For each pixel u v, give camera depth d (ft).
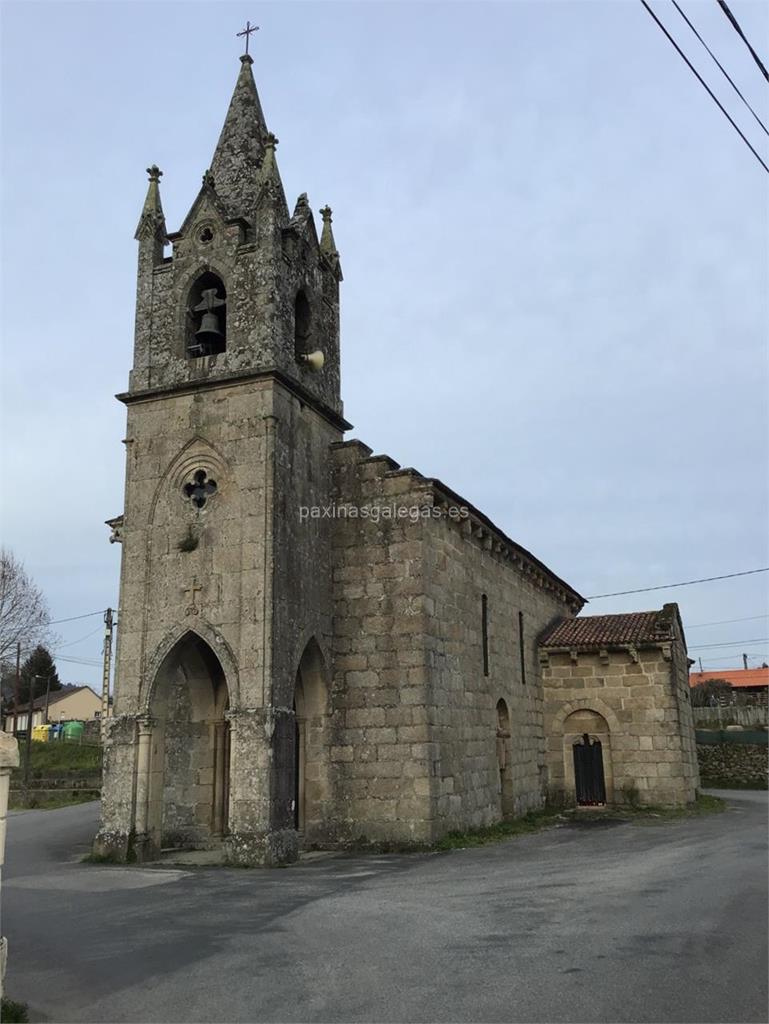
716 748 142.41
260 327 69.31
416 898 43.47
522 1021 24.72
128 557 69.05
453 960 31.14
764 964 29.94
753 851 58.39
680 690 102.17
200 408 69.62
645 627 103.35
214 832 72.08
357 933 35.70
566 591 121.19
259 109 81.66
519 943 33.32
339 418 77.30
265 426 66.85
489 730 83.20
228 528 65.98
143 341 73.67
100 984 29.55
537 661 103.91
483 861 57.11
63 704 298.56
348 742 69.56
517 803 88.28
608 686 101.09
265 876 52.95
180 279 73.82
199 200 74.59
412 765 67.36
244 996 27.73
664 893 42.93
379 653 70.54
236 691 62.23
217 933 36.52
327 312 81.15
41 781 145.69
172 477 69.26
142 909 42.70
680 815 88.58
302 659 70.44
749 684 275.59
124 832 62.80
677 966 29.76
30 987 29.43
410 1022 24.89
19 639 196.54
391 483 73.41
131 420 72.02
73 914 42.09
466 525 81.41
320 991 27.96
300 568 68.18
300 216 78.48
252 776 59.98
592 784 100.22
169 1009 26.71
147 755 64.08
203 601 65.26
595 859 56.39
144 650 66.28
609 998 26.53
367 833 67.15
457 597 78.59
